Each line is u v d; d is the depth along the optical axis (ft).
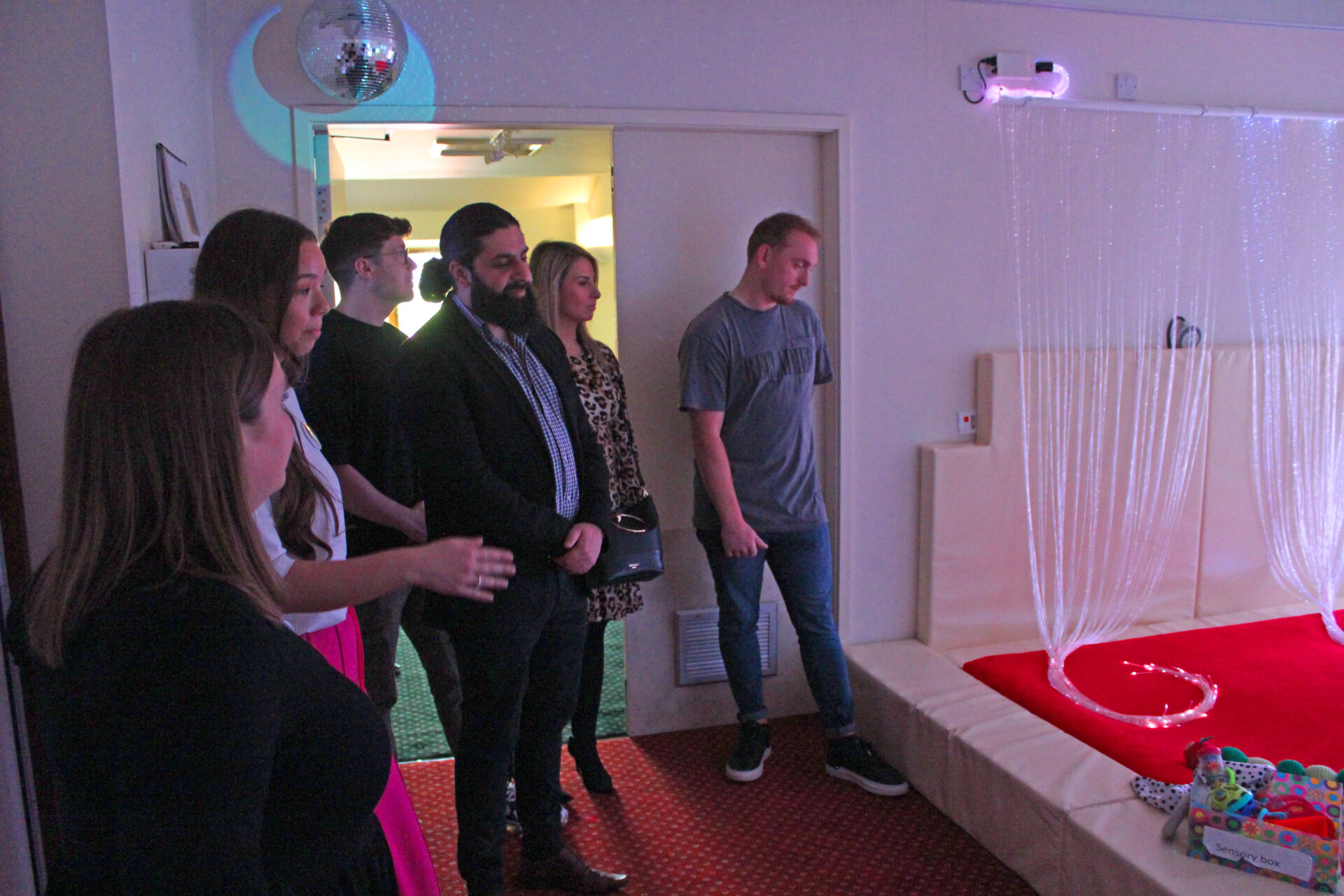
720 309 8.68
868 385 10.10
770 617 10.36
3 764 5.32
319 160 8.76
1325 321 11.42
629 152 9.41
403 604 7.65
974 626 10.42
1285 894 5.68
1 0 5.62
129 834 2.36
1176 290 10.89
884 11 9.72
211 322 2.78
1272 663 9.45
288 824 2.88
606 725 10.48
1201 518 10.94
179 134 7.50
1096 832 6.43
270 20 8.37
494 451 6.48
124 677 2.41
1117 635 10.50
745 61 9.41
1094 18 10.31
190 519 2.60
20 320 5.82
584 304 8.18
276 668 2.63
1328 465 11.23
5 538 5.62
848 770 8.96
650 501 7.43
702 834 8.13
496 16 8.80
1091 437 10.45
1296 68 10.99
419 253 19.17
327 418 6.73
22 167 5.75
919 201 10.02
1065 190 10.43
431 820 8.43
